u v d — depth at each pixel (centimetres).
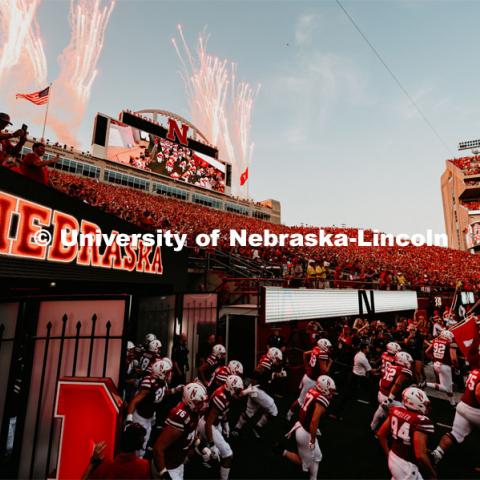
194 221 2633
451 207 8294
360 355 692
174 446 346
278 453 478
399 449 358
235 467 490
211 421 425
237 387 430
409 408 361
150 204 3119
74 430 338
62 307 400
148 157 4681
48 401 382
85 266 545
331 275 1570
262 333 950
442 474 476
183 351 763
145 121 4712
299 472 476
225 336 999
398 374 571
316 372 642
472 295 1867
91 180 3809
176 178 4991
